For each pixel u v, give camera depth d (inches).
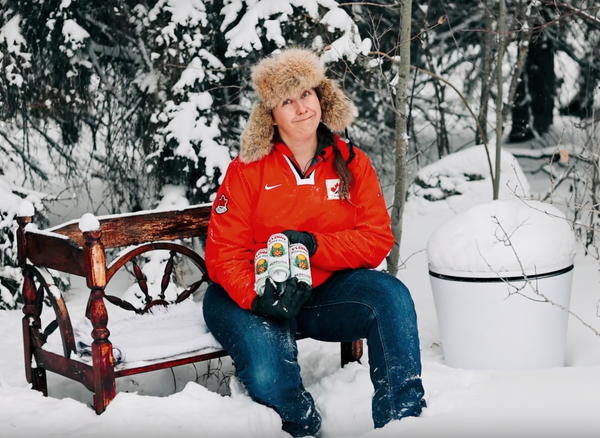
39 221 210.2
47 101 219.5
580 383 109.0
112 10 217.6
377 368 103.1
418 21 255.1
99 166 277.7
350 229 116.3
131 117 228.2
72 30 204.4
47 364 119.6
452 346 130.8
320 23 188.7
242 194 113.1
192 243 202.2
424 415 101.0
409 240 233.8
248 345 104.0
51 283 117.1
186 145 194.9
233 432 99.5
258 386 103.6
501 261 123.2
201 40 198.7
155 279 190.7
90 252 105.1
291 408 104.1
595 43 274.4
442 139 278.4
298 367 105.7
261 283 104.0
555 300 125.9
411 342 103.0
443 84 282.2
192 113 196.7
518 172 244.8
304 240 109.0
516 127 322.3
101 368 105.4
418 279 194.7
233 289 108.7
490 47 247.4
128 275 217.3
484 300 125.1
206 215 134.2
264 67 111.4
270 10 192.4
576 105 326.0
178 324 121.7
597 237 210.7
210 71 199.0
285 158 113.5
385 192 271.1
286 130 112.3
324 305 110.7
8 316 186.7
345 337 110.6
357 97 261.1
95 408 107.3
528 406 100.8
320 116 113.5
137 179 230.7
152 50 203.8
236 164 114.7
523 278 123.7
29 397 112.7
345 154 116.6
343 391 115.9
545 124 315.3
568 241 127.4
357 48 169.8
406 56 144.5
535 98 313.6
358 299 106.5
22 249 121.3
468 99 299.9
